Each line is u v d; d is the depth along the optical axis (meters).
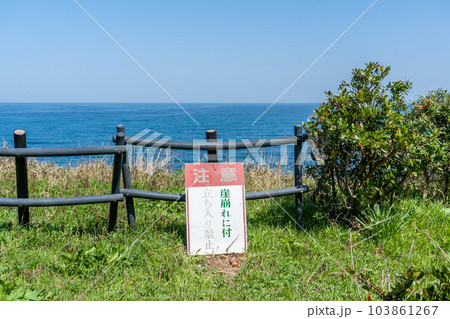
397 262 4.22
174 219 5.54
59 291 3.45
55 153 4.65
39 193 6.32
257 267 4.12
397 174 5.29
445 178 6.22
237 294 3.57
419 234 4.90
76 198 4.75
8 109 171.50
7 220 5.09
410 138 4.68
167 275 3.88
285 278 3.90
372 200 5.30
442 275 2.34
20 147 4.72
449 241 4.73
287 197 6.38
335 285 3.80
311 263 4.25
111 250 4.18
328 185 5.52
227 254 4.56
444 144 5.47
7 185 6.81
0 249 4.12
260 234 4.91
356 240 4.83
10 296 3.08
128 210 5.05
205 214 4.59
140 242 4.54
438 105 6.32
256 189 7.13
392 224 4.85
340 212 5.44
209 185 4.63
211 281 3.84
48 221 5.12
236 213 4.64
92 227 5.09
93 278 3.76
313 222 5.48
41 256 4.04
